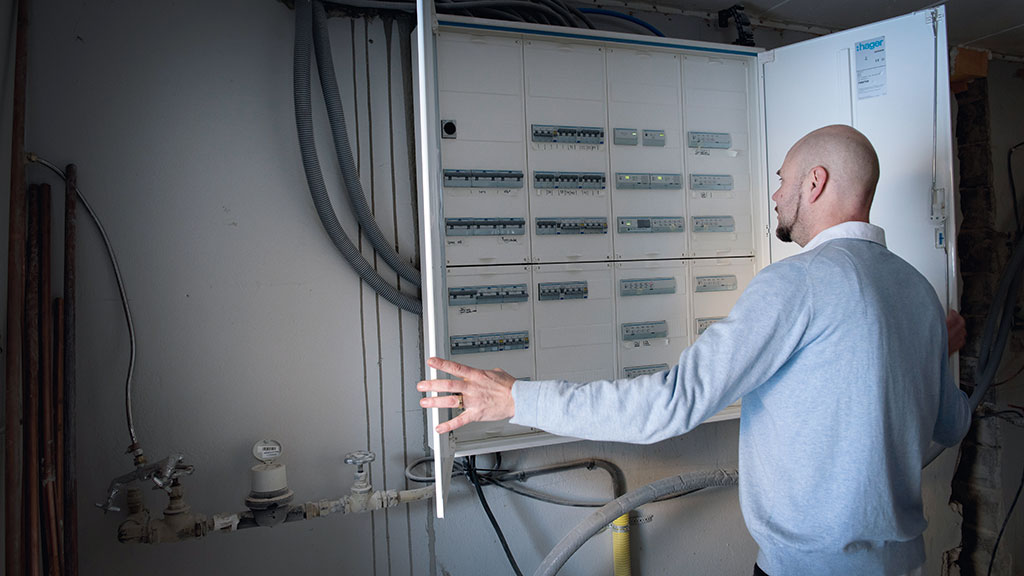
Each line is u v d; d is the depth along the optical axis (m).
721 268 1.85
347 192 1.66
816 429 0.97
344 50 1.69
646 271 1.76
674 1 2.04
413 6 1.68
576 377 1.69
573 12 1.86
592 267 1.71
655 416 0.92
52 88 1.45
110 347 1.49
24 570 1.23
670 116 1.79
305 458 1.65
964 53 2.34
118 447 1.49
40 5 1.44
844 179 1.08
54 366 1.38
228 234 1.59
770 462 1.04
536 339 1.65
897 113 1.69
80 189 1.47
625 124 1.74
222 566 1.58
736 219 1.86
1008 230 2.67
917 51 1.67
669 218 1.78
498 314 1.62
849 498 0.96
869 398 0.95
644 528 2.01
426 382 1.02
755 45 2.21
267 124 1.63
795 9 2.15
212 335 1.57
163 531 1.42
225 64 1.59
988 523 2.43
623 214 1.74
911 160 1.68
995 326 2.15
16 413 1.20
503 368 1.62
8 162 1.32
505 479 1.82
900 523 0.98
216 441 1.57
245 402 1.60
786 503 1.01
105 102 1.49
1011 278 2.14
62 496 1.38
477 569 1.81
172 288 1.54
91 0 1.49
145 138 1.52
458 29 1.58
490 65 1.62
